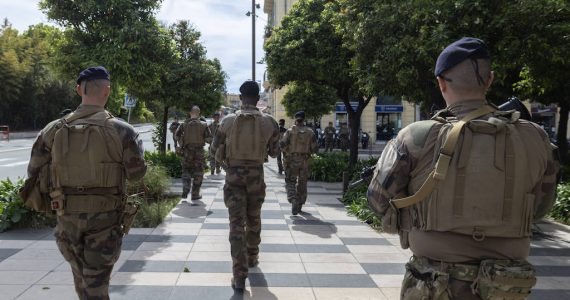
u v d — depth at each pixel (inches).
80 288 118.1
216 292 164.1
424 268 72.8
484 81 75.2
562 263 210.8
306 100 930.1
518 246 71.3
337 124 1284.4
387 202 77.8
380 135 1298.0
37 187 115.6
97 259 112.3
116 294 159.9
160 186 358.6
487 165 69.7
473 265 69.6
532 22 249.4
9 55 1450.5
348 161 541.6
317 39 466.3
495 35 262.4
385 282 178.2
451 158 70.9
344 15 337.4
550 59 255.8
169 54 333.7
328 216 310.7
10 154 830.5
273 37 525.7
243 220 171.5
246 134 174.7
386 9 289.9
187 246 224.1
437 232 71.9
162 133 618.5
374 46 307.7
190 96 577.6
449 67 75.6
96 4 306.2
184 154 357.7
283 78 518.0
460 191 70.0
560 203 303.6
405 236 79.0
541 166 73.2
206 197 378.9
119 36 303.1
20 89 1550.2
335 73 467.2
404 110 1282.0
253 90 183.2
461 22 254.5
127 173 116.7
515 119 73.2
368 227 275.1
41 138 114.6
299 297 161.3
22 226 250.5
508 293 65.6
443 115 76.9
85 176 111.0
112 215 114.5
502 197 69.4
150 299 155.9
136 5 324.8
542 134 75.1
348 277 183.5
